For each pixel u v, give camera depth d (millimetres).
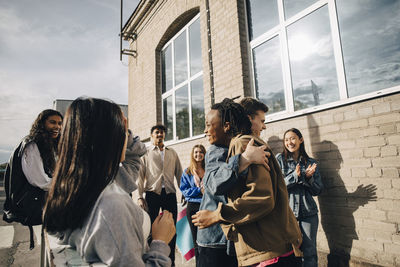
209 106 4145
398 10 2264
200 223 1320
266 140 3184
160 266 916
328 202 2500
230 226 1267
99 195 828
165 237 1043
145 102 6609
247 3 3795
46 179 1935
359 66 2455
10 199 1932
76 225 810
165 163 3740
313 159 2537
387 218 2086
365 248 2211
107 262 749
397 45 2246
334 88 2645
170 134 5836
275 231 1227
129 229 790
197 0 4652
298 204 2395
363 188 2242
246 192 1203
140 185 3621
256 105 1653
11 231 5000
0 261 3512
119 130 936
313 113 2684
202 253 1530
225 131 1486
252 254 1210
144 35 6887
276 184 1298
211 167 1369
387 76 2277
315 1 2904
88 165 841
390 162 2092
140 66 7051
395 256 2027
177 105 5637
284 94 3176
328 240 2484
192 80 5160
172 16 5445
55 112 2146
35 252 3842
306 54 2949
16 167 1901
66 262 816
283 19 3236
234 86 3686
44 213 884
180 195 4777
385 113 2150
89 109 896
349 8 2568
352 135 2352
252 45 3639
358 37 2484
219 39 4027
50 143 2072
